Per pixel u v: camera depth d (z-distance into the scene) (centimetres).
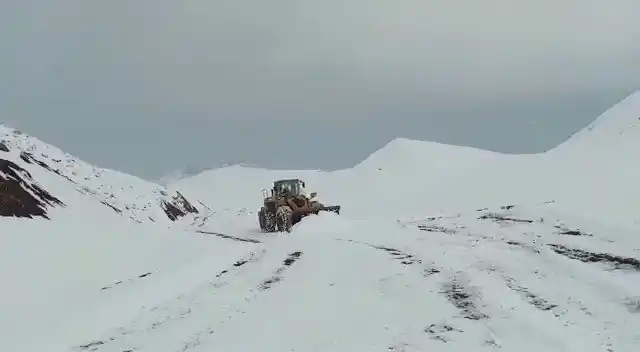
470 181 3953
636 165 3434
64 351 755
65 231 1477
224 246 1531
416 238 1252
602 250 982
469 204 3134
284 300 805
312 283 878
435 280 830
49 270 1161
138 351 702
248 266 1134
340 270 944
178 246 1518
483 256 992
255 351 625
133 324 833
